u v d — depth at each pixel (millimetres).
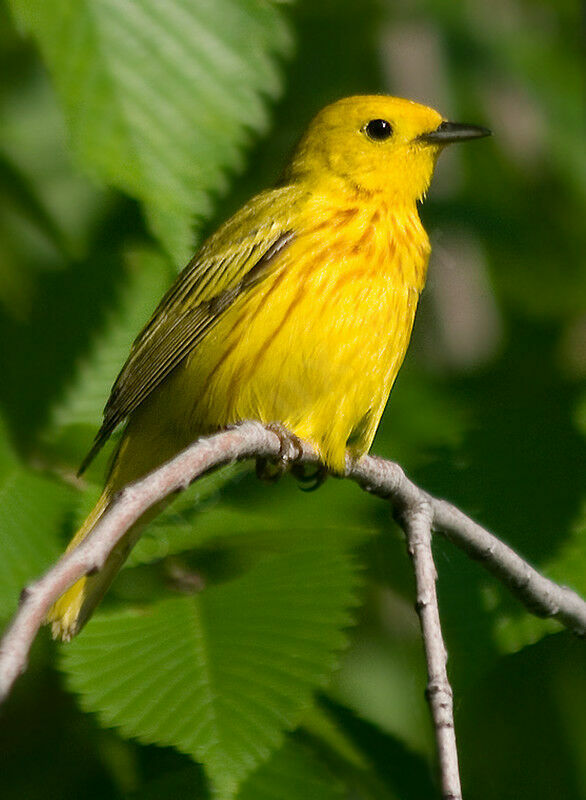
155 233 9164
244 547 10289
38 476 10602
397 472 9594
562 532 11164
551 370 15266
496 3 17688
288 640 9414
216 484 10781
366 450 11398
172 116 9406
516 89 17531
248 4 9781
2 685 5609
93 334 11805
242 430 9031
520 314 16844
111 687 9117
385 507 11516
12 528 10039
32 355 11633
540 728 11922
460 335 16531
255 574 9828
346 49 16859
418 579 9055
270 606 9594
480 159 17703
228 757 8773
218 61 9602
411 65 17141
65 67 9328
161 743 8805
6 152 12828
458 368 15625
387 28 17172
